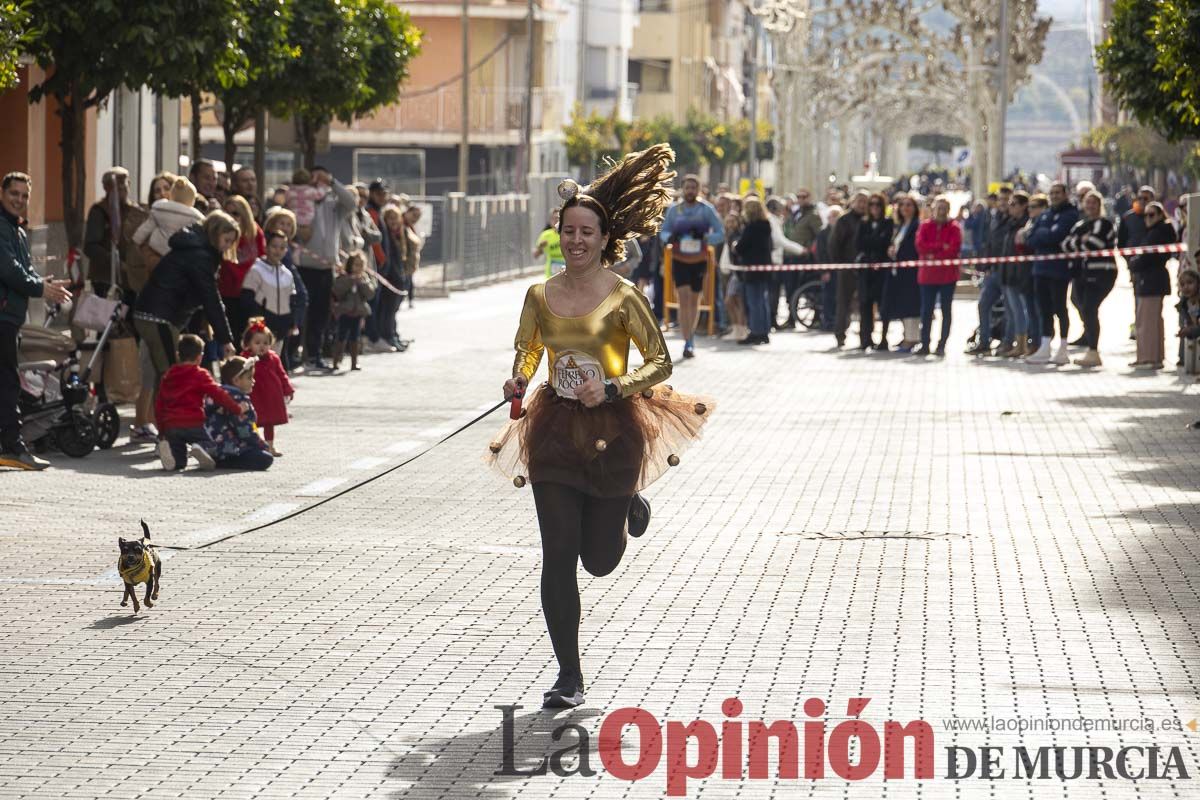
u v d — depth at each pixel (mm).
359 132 82188
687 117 110188
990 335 31922
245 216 23203
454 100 82562
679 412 9633
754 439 19922
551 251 43656
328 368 27656
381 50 36188
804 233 38188
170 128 39375
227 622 10961
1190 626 10695
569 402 9320
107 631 10727
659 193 9555
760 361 30125
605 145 95250
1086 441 19641
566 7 102250
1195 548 13266
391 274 31688
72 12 21703
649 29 127688
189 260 18812
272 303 23312
